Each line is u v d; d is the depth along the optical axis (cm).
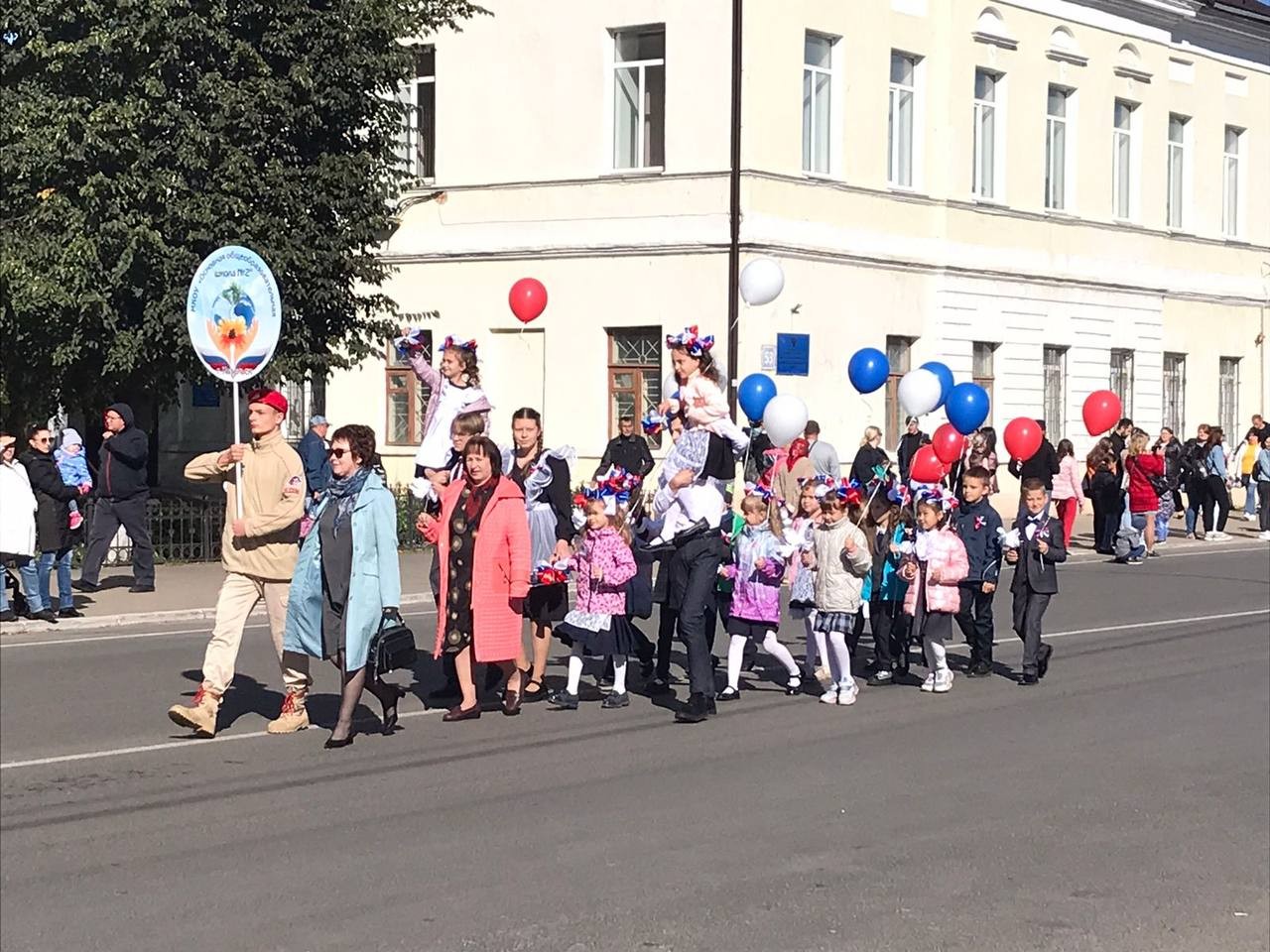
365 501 1087
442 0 2583
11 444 1667
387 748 1100
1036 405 3562
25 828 878
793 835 879
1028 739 1155
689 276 2916
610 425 3014
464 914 732
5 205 2322
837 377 3048
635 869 810
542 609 1289
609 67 3014
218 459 1120
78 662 1460
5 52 2306
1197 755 1106
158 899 752
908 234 3222
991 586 1420
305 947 686
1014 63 3469
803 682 1406
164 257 2286
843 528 1286
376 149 2498
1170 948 704
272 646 1587
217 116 2297
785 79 2944
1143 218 3884
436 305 3175
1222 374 4250
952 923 732
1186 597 2084
